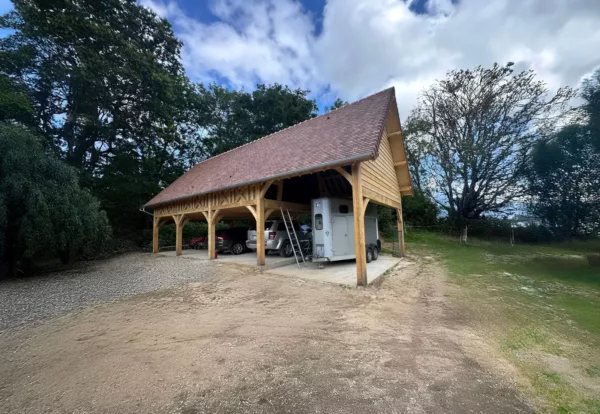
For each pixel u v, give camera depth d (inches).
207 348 138.3
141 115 784.3
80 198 399.5
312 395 97.7
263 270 360.2
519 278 324.8
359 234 279.0
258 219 379.6
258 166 408.8
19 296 244.1
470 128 955.3
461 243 826.8
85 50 592.4
